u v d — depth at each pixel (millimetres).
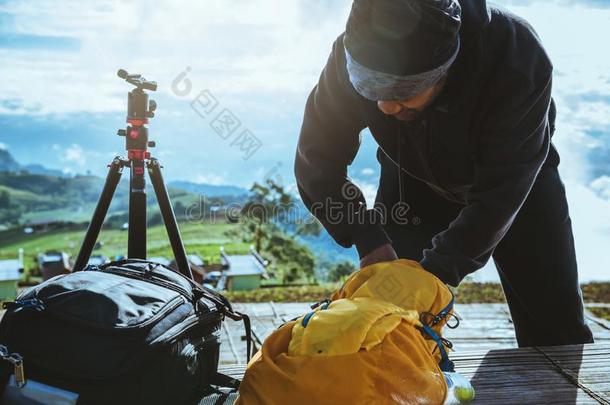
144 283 1796
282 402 1462
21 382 1527
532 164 1892
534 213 2342
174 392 1696
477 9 1735
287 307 4020
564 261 2402
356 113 2084
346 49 1669
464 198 2189
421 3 1564
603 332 3584
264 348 1573
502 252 2451
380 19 1574
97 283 1696
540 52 1847
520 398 2008
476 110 1851
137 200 2580
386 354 1490
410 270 1788
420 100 1729
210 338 1881
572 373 2174
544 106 1855
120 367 1550
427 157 2021
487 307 4117
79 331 1557
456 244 1913
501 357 2297
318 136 2135
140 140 2562
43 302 1591
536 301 2463
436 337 1700
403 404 1460
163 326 1646
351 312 1555
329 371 1450
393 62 1587
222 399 1810
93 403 1556
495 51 1792
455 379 1663
